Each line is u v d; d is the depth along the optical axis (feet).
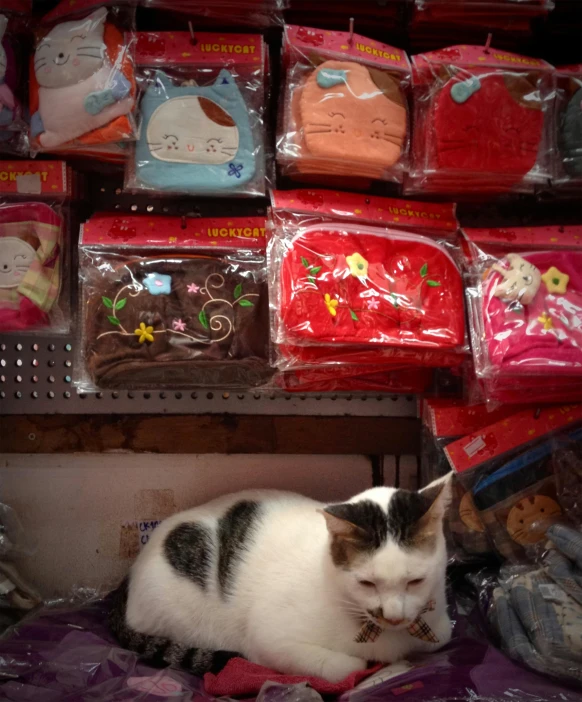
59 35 3.78
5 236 3.97
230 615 3.89
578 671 3.39
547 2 4.01
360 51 4.00
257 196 4.08
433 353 4.01
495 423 4.20
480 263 4.14
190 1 3.89
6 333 4.26
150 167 3.81
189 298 3.93
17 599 4.43
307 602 3.63
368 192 4.49
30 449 4.63
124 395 4.65
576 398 4.16
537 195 4.40
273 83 4.36
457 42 4.34
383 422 4.74
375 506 3.51
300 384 4.19
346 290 3.86
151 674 3.66
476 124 3.90
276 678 3.41
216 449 4.67
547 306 3.98
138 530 4.78
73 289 4.34
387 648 3.62
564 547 3.83
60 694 3.48
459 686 3.36
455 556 4.35
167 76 3.91
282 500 4.32
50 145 3.79
